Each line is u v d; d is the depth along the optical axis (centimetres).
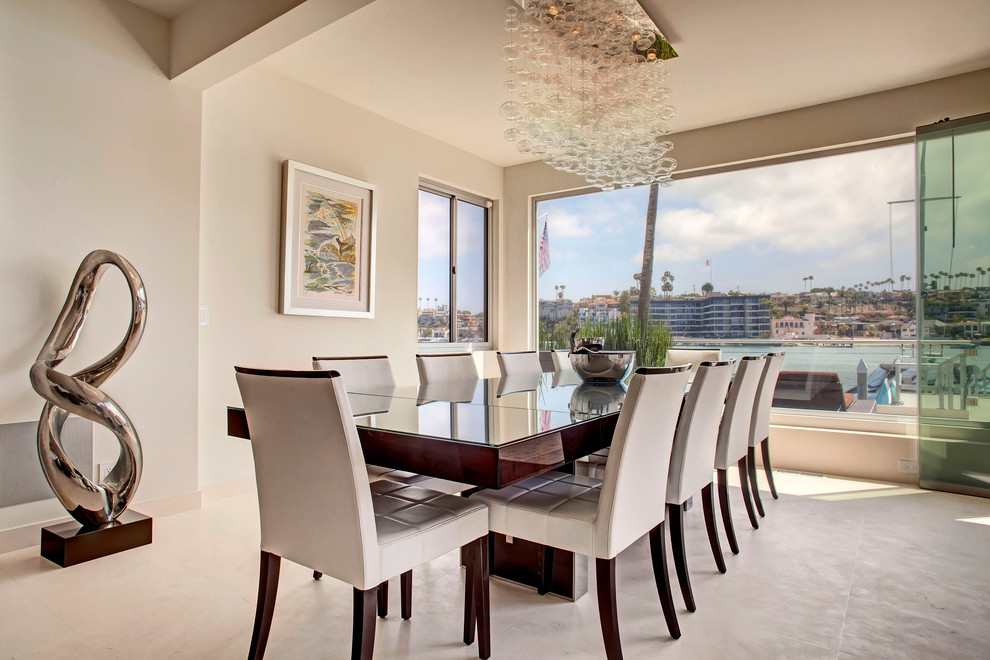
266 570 156
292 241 363
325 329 388
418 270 471
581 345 320
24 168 251
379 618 189
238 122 340
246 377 147
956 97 360
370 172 421
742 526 284
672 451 197
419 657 165
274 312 358
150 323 292
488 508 174
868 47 324
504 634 179
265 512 155
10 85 248
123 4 285
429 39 318
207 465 325
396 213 443
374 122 425
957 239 353
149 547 252
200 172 315
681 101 399
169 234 300
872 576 222
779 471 404
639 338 499
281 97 363
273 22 252
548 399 229
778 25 300
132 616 188
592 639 175
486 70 356
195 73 296
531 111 268
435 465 148
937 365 358
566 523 160
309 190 373
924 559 240
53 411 239
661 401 166
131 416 285
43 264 256
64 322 246
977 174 347
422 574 228
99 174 275
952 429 351
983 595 205
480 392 255
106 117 278
